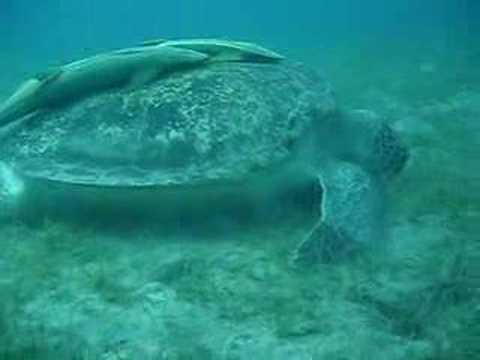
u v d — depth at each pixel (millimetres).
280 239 1487
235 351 1054
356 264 1350
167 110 1501
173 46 1656
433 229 1558
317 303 1204
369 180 1552
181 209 1545
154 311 1183
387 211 1623
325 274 1313
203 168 1432
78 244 1473
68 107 1597
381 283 1276
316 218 1592
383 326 1129
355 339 1079
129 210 1556
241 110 1518
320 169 1556
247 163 1454
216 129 1475
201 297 1231
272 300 1215
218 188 1490
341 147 1698
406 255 1409
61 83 1583
